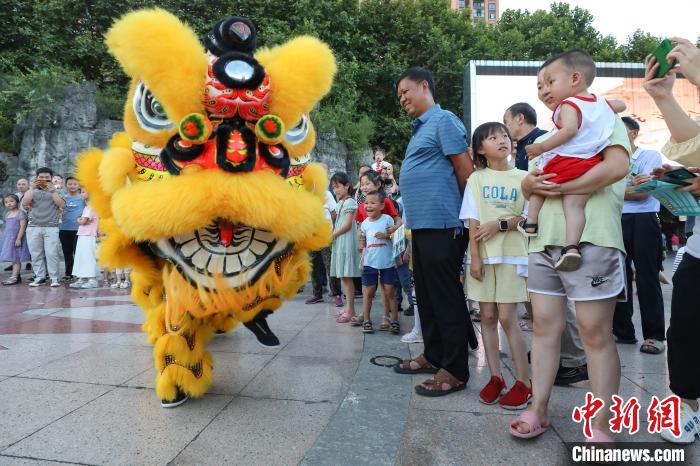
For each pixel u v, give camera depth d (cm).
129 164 264
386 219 475
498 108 1081
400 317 557
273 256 263
